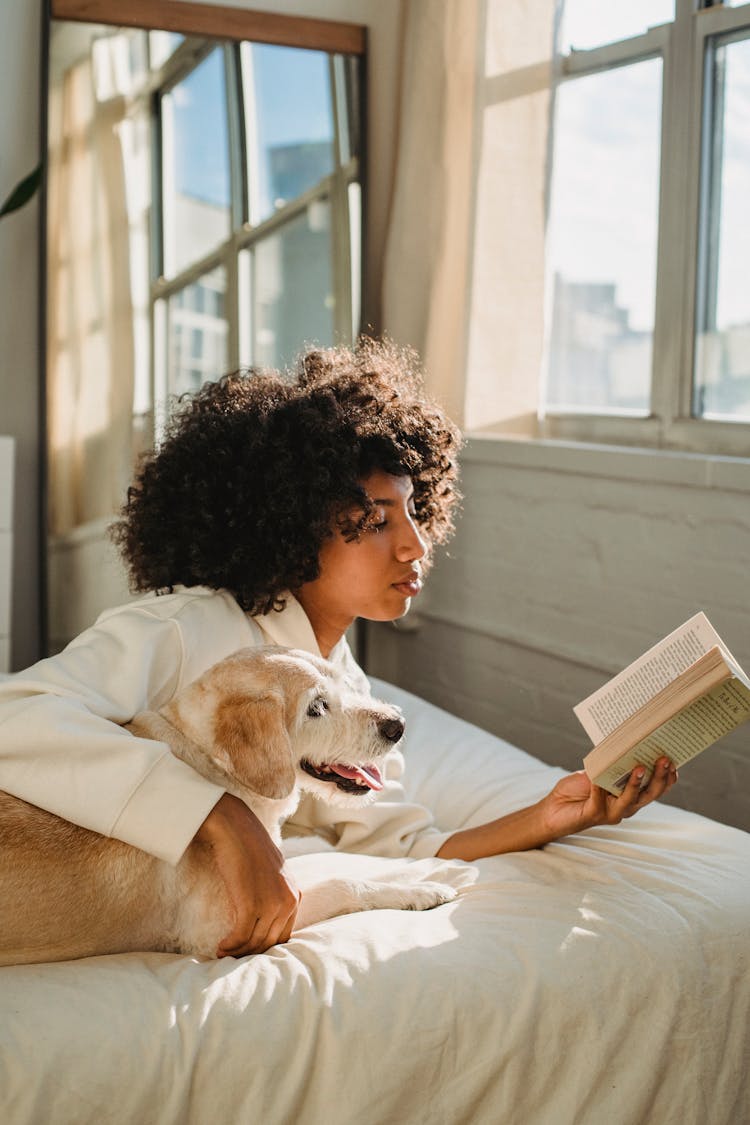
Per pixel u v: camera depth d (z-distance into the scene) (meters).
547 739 3.03
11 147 3.34
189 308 3.49
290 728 1.50
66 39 3.31
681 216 2.75
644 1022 1.38
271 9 3.52
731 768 2.41
